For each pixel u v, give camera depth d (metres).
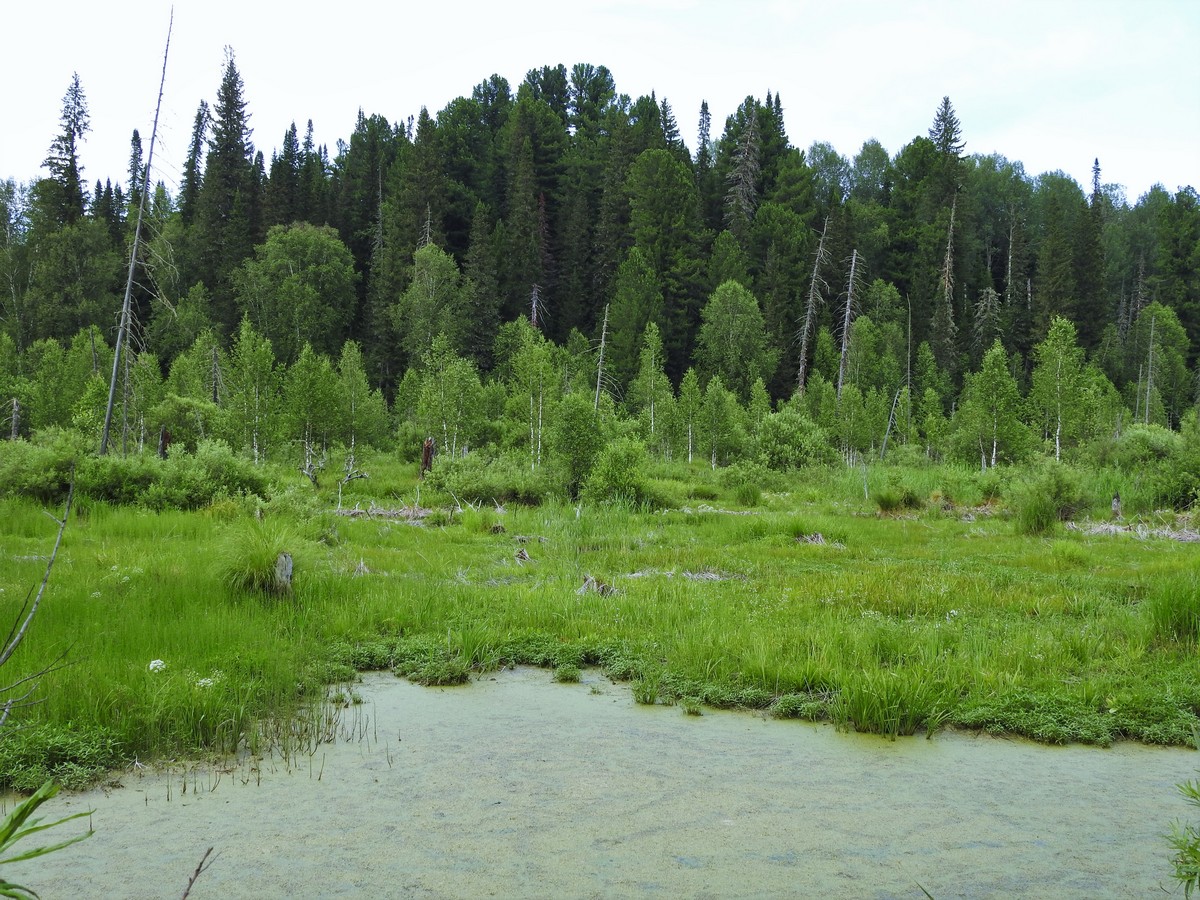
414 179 86.25
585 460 27.03
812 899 4.34
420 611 10.48
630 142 94.38
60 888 4.40
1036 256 103.31
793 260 83.50
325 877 4.53
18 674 7.01
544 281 88.12
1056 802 5.62
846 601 11.49
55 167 79.19
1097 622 10.21
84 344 55.25
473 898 4.33
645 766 6.17
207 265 83.94
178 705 6.75
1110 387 64.25
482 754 6.37
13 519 16.42
